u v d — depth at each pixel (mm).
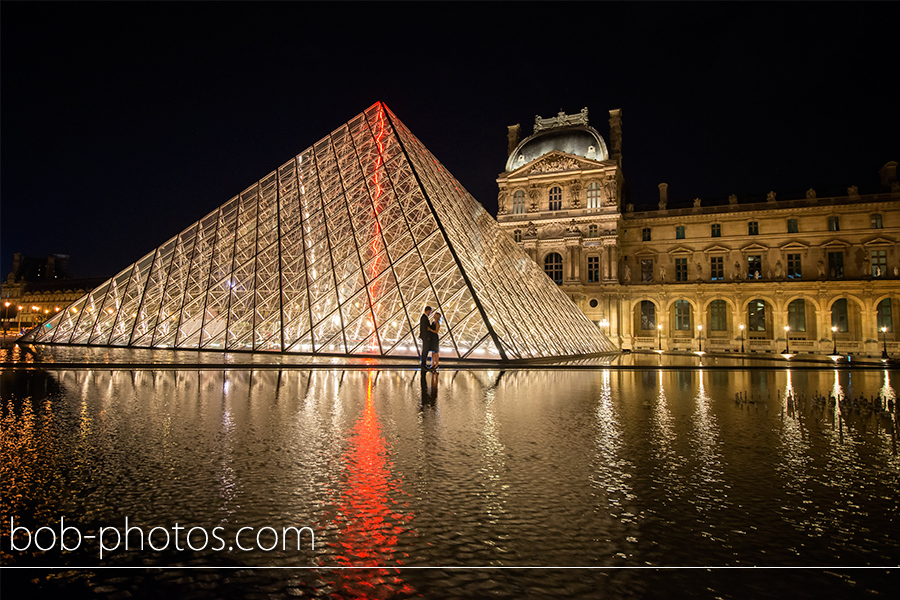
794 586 5328
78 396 18547
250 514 7184
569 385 24016
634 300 93062
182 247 52719
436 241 40562
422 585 5355
